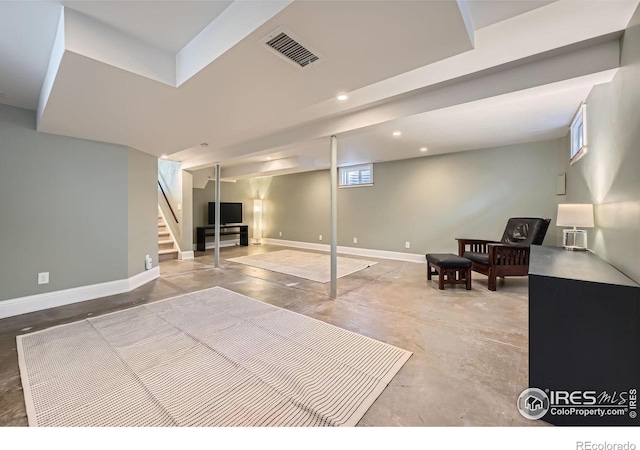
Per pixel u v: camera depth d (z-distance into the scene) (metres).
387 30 1.39
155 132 3.15
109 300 3.38
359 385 1.73
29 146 2.98
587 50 1.84
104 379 1.77
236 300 3.40
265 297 3.53
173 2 1.48
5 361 1.99
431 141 4.46
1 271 2.81
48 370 1.87
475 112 3.15
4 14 1.53
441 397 1.62
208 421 1.41
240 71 1.79
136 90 2.04
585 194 2.95
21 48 1.88
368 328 2.58
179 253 6.22
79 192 3.36
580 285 1.39
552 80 1.95
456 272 4.46
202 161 5.39
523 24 1.66
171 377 1.79
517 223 4.25
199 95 2.15
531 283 1.50
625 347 1.31
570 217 2.51
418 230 5.93
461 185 5.33
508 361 2.01
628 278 1.45
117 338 2.35
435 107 2.46
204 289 3.88
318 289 3.89
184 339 2.34
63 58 1.59
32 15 1.55
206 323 2.69
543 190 4.49
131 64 1.76
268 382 1.75
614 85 1.89
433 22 1.34
